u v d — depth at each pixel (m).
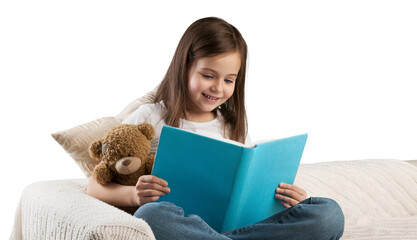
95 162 2.01
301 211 1.70
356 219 2.11
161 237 1.55
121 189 1.77
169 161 1.69
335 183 2.50
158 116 2.09
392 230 2.01
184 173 1.68
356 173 2.60
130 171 1.81
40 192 1.85
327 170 2.58
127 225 1.41
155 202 1.63
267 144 1.70
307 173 2.51
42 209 1.72
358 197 2.48
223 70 2.01
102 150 1.83
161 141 1.69
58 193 1.78
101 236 1.38
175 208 1.60
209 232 1.58
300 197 1.89
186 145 1.66
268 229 1.67
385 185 2.61
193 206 1.70
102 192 1.80
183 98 2.10
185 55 2.06
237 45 2.06
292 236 1.67
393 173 2.69
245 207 1.74
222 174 1.63
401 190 2.63
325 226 1.69
